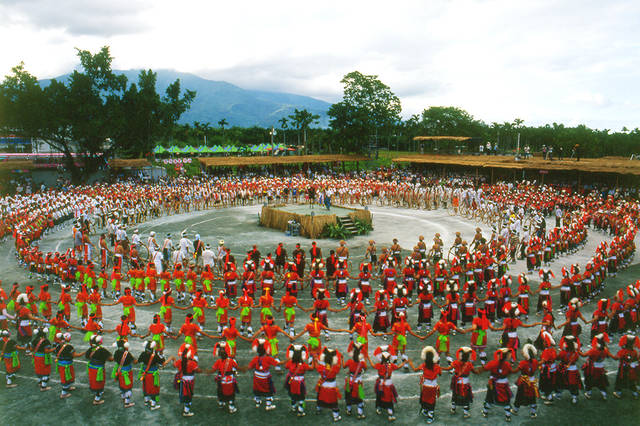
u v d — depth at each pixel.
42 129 55.22
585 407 11.16
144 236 32.91
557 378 11.22
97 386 10.92
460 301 16.95
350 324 14.74
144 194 43.09
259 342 10.71
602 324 14.56
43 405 11.05
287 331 15.38
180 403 11.20
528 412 10.90
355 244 30.09
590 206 40.47
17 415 10.57
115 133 58.12
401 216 41.94
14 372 12.21
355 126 83.88
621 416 10.72
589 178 58.34
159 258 21.81
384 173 71.44
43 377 11.81
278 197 50.94
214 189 47.88
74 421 10.35
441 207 48.16
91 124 54.88
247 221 39.34
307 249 28.41
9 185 57.81
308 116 103.88
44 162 70.06
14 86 53.03
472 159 67.81
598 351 11.27
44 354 11.70
